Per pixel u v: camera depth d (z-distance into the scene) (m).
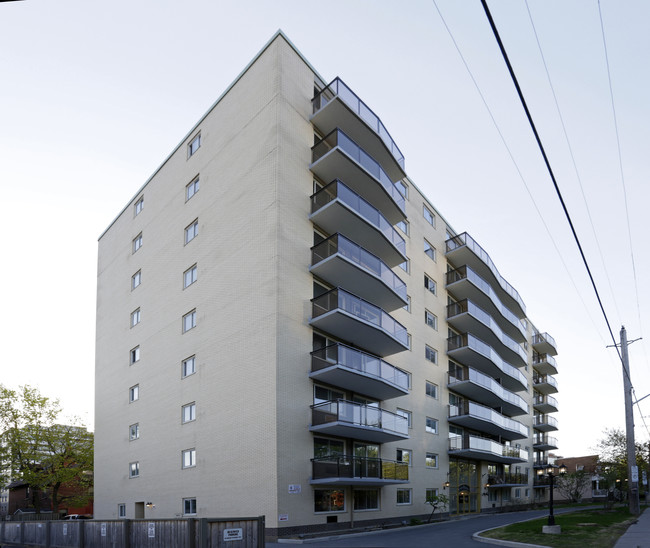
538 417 57.78
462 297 38.59
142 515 27.75
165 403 26.86
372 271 24.25
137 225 33.12
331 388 23.39
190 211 27.83
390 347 26.16
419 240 34.69
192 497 23.52
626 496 48.72
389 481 23.84
